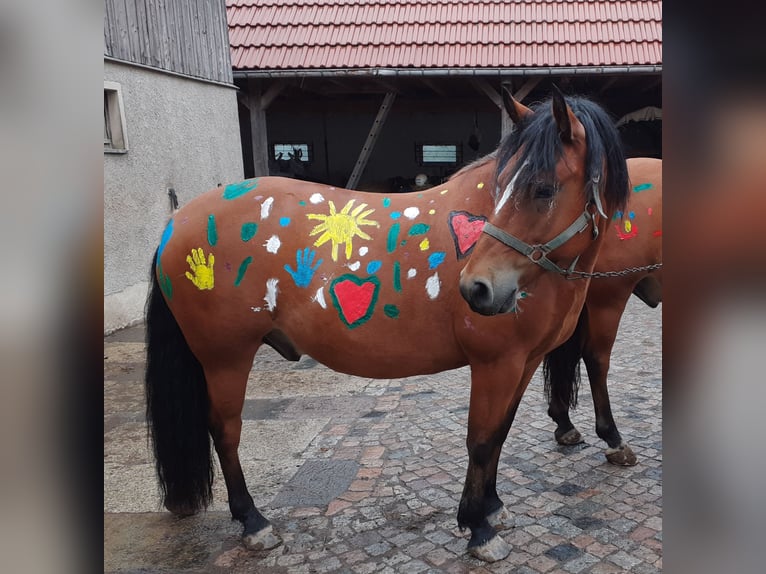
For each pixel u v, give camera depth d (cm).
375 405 407
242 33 927
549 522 250
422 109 1137
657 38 843
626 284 286
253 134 894
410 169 1233
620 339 551
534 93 957
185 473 247
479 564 222
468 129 1209
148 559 236
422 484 289
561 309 207
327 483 295
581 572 215
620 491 275
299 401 422
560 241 183
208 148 793
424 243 213
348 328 220
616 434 299
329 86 961
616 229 279
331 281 219
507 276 180
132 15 635
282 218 230
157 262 243
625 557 223
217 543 247
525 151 180
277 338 250
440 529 248
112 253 612
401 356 220
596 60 805
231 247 230
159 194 690
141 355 533
